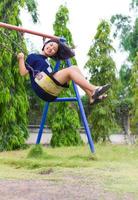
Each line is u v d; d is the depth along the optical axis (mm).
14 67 17500
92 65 21922
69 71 6129
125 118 25547
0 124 17453
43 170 8414
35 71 6348
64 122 19422
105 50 21984
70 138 19375
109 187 6645
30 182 7141
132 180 7219
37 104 24688
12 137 17359
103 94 6277
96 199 5828
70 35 19469
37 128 22484
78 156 10461
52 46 6422
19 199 5801
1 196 5996
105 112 21297
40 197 5941
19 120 17891
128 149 12859
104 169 8438
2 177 7723
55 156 10695
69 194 6137
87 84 6137
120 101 24828
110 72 21766
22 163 9523
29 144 20328
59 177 7609
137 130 21422
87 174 7785
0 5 17375
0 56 17062
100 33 22062
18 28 9375
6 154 12734
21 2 17844
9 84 17375
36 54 6516
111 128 21688
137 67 21328
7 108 17391
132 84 21203
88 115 24125
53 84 6191
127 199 5852
